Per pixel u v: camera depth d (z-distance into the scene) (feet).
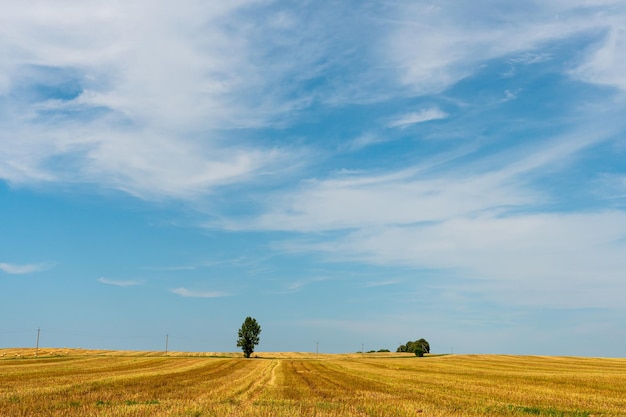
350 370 230.89
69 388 110.32
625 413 90.94
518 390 132.98
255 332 464.65
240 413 75.15
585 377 189.37
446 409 89.45
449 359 396.78
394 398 109.29
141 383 130.31
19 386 114.11
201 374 176.96
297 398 106.01
